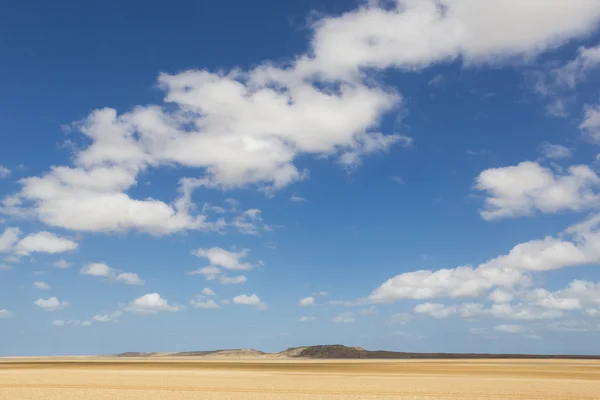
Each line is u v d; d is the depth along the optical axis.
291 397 49.78
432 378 79.50
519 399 47.84
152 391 56.06
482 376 86.19
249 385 64.25
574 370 110.75
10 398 49.47
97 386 62.19
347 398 48.94
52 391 55.78
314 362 183.25
